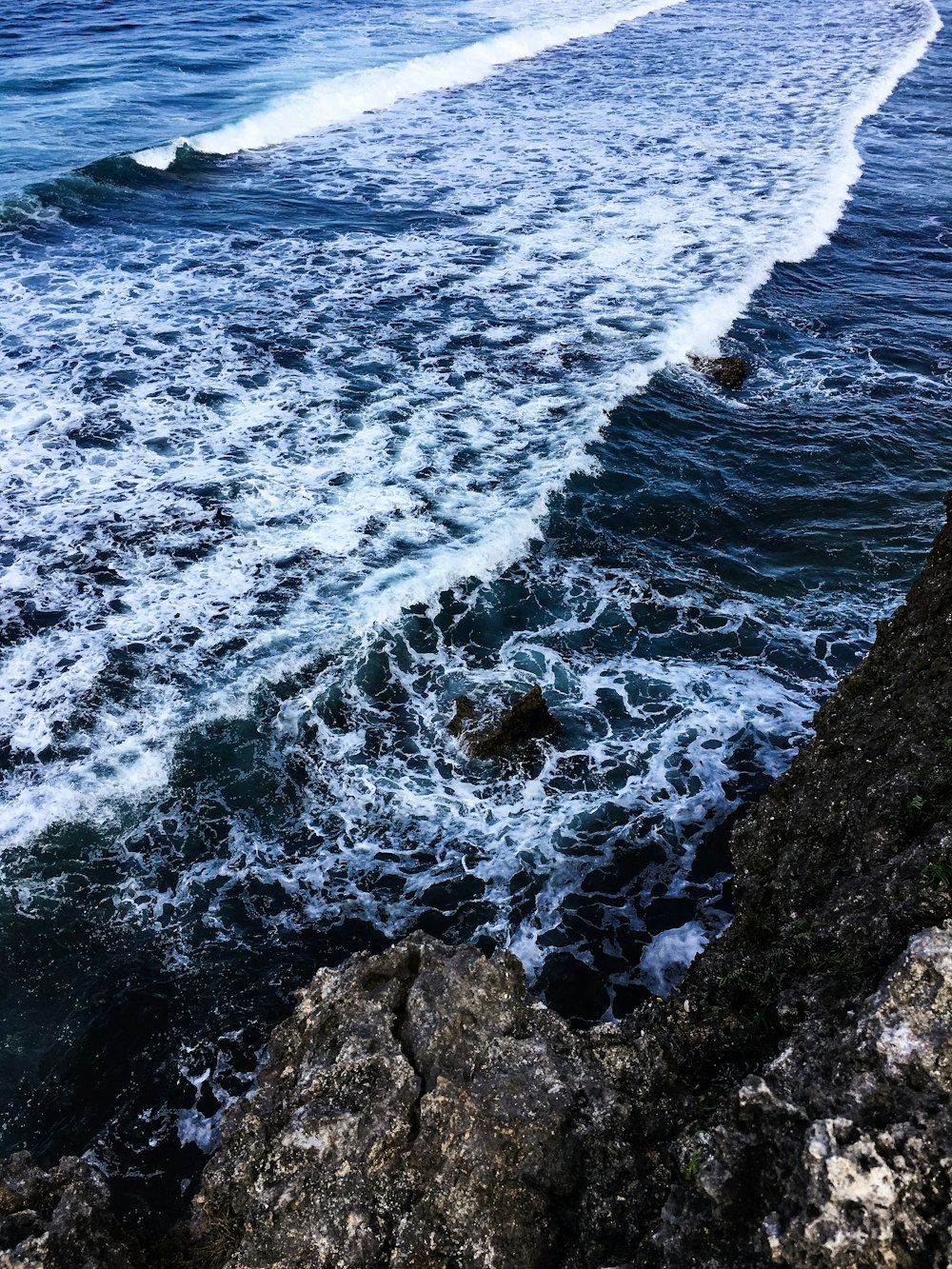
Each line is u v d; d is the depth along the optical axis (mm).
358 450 17141
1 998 9695
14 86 35844
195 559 14727
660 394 18938
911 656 8867
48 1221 6512
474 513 15805
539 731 12508
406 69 38281
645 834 11406
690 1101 6512
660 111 35500
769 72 40875
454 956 7613
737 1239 5180
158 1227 8078
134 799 11508
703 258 24266
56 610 13758
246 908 10570
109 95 34875
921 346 21312
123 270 22953
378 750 12266
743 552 15531
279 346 20141
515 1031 7133
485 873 10977
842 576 15094
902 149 33219
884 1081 5363
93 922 10344
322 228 25656
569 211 26781
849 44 45969
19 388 18266
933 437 18250
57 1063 9242
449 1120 6203
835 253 25438
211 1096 9055
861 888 7027
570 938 10391
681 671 13492
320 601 14094
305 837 11297
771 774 12078
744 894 8773
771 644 13922
